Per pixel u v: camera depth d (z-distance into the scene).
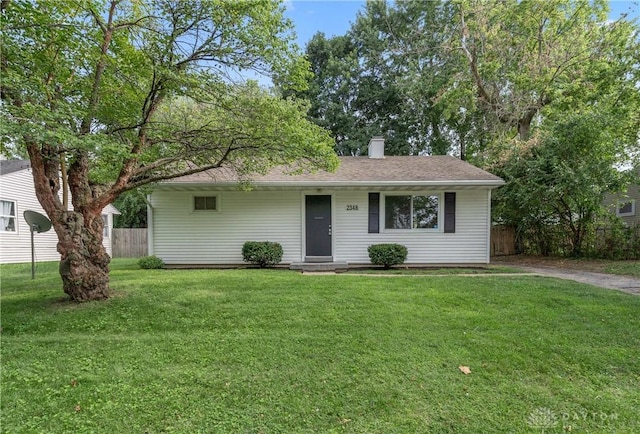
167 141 5.92
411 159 11.84
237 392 3.00
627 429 2.59
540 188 10.56
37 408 2.75
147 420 2.62
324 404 2.85
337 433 2.51
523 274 8.22
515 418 2.70
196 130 5.86
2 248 12.37
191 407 2.78
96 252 5.35
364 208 9.94
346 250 9.98
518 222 12.84
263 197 9.98
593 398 2.98
